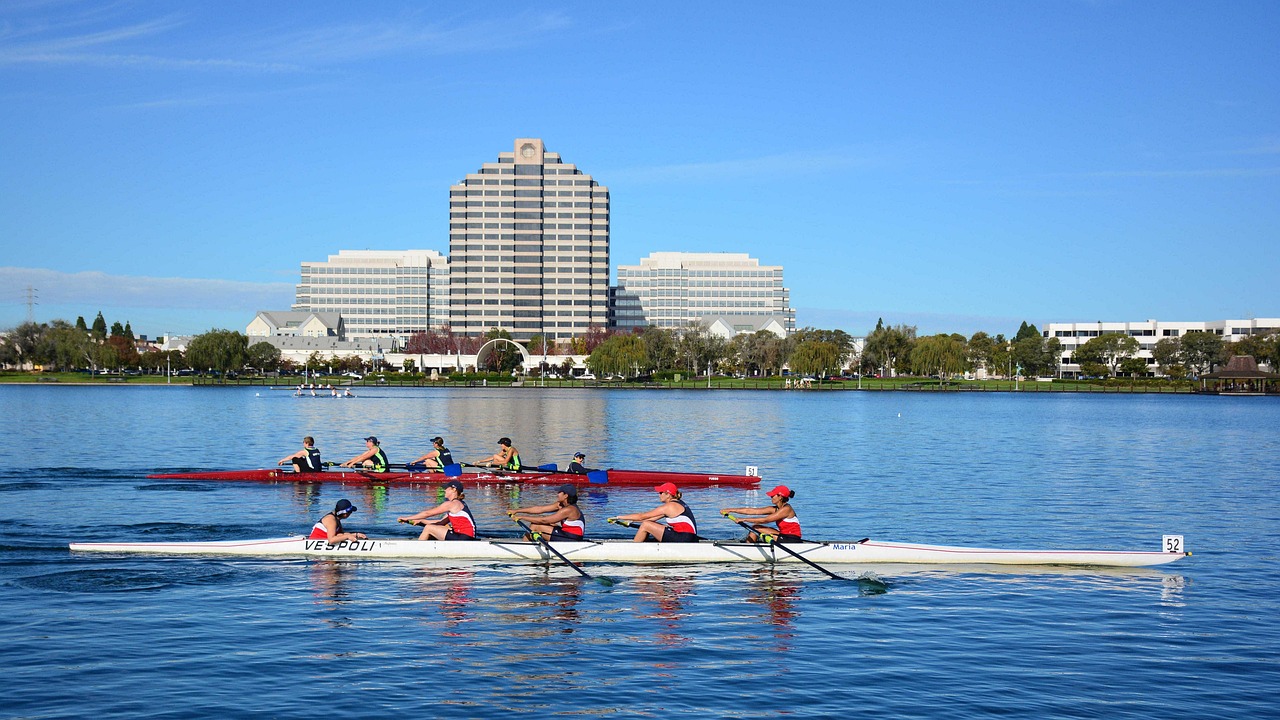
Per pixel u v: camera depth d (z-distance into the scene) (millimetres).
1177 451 63938
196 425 81000
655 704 15766
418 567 25234
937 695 16281
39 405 113500
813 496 40062
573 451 60031
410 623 20172
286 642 18750
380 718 15031
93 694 15867
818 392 187000
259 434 71438
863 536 30938
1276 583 24453
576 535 26516
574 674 17141
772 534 26219
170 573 24359
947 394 184125
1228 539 30656
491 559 26156
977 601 22500
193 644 18547
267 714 15117
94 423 82250
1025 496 40406
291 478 41531
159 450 57875
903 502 38375
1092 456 59719
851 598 22656
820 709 15617
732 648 18750
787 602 22250
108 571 24531
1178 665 17953
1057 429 86125
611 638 19312
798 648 18781
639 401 141125
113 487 40094
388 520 32531
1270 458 59094
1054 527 32750
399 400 140000
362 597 22234
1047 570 25797
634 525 32781
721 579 24391
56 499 36781
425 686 16422
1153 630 20188
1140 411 122750
